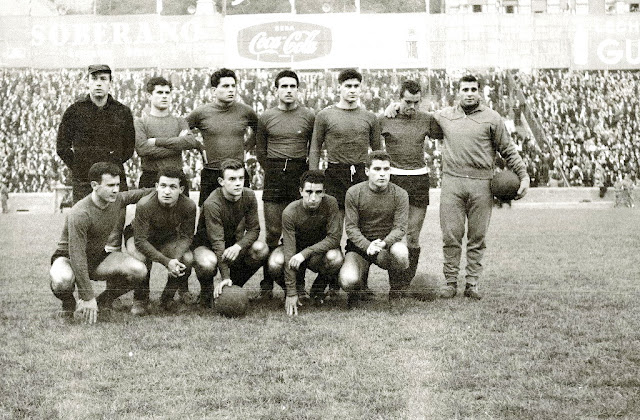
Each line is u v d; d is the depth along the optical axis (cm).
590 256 751
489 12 1368
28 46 1700
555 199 1517
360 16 1272
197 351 383
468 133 513
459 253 523
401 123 525
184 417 297
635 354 372
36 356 376
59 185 1683
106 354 379
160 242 491
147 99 1584
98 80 493
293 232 475
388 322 443
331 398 317
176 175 460
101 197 445
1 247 859
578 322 439
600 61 1466
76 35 1658
